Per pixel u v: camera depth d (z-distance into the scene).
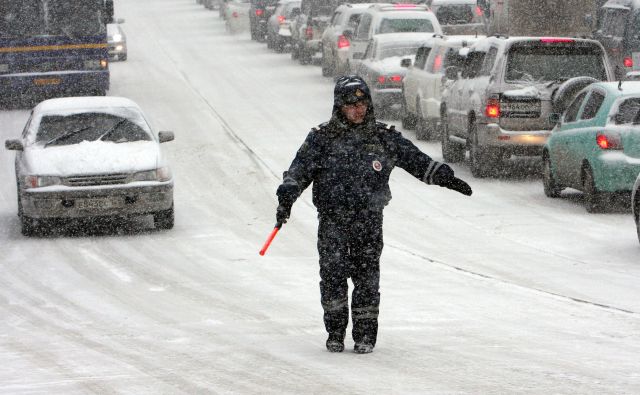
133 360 22.84
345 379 20.03
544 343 23.86
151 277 35.84
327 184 22.05
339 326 22.81
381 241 22.44
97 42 86.94
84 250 41.72
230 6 165.25
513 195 53.38
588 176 47.66
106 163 44.66
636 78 62.31
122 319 28.62
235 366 21.73
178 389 19.77
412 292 31.89
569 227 44.53
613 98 47.25
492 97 56.81
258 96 98.31
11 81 86.25
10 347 25.08
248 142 72.50
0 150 70.31
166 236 44.62
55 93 89.06
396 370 20.80
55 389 20.12
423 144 72.75
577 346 23.44
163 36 163.50
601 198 47.56
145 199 44.78
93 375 21.34
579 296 31.11
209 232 45.41
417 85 73.94
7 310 30.59
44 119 47.44
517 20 87.62
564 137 49.78
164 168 45.34
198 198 54.56
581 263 37.03
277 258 39.12
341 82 21.91
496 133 56.72
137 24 183.38
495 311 28.59
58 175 44.19
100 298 32.19
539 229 44.19
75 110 47.91
